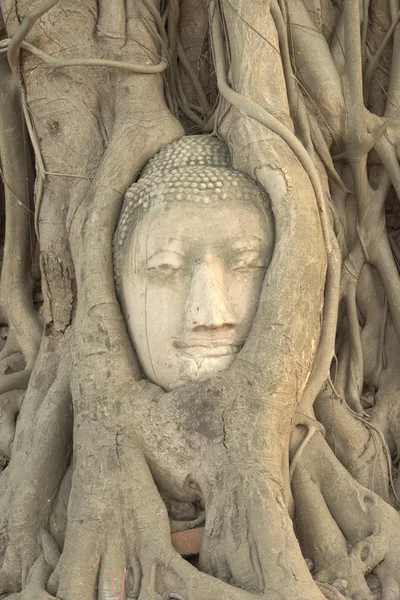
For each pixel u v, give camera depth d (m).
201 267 3.96
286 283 3.92
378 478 4.34
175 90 4.87
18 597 3.59
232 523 3.62
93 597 3.58
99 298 4.07
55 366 4.54
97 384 3.95
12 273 5.09
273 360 3.84
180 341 3.98
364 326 4.84
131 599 3.56
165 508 3.77
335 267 4.20
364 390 4.77
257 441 3.75
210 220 4.00
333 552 3.83
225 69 4.37
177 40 4.91
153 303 4.02
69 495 3.95
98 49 4.62
